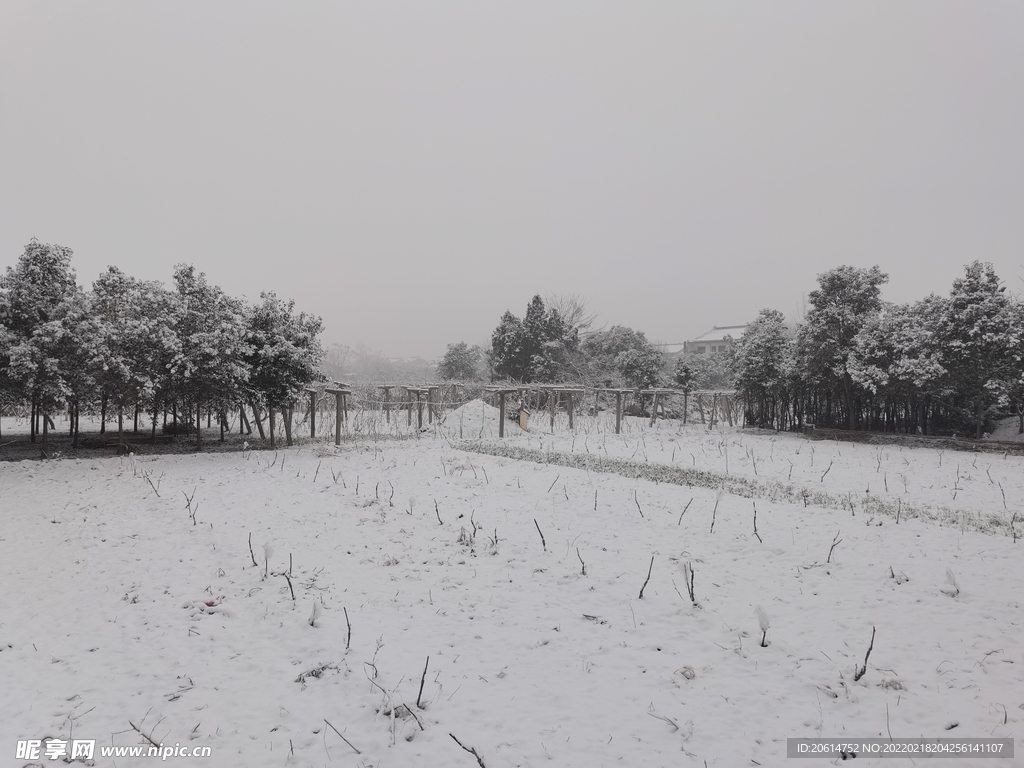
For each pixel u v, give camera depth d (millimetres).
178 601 7020
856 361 20516
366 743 4406
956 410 20031
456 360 47188
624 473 13852
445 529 9422
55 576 7840
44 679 5414
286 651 5855
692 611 6398
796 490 12000
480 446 19062
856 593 6680
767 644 5645
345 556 8406
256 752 4355
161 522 10008
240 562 8180
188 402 16969
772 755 4137
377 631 6188
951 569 7188
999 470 14148
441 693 5012
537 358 41125
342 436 22094
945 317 18547
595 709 4766
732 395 29812
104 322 15211
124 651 5926
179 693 5168
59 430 22812
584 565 7633
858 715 4559
